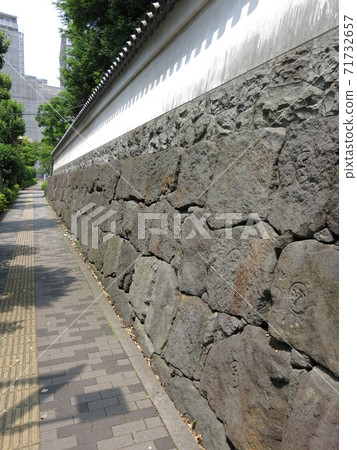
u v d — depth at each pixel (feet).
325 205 5.42
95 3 38.42
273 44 7.12
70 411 9.11
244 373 6.73
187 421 8.65
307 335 5.42
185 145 10.80
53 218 47.01
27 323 14.56
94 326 14.28
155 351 10.88
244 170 7.46
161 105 13.19
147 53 14.34
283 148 6.49
